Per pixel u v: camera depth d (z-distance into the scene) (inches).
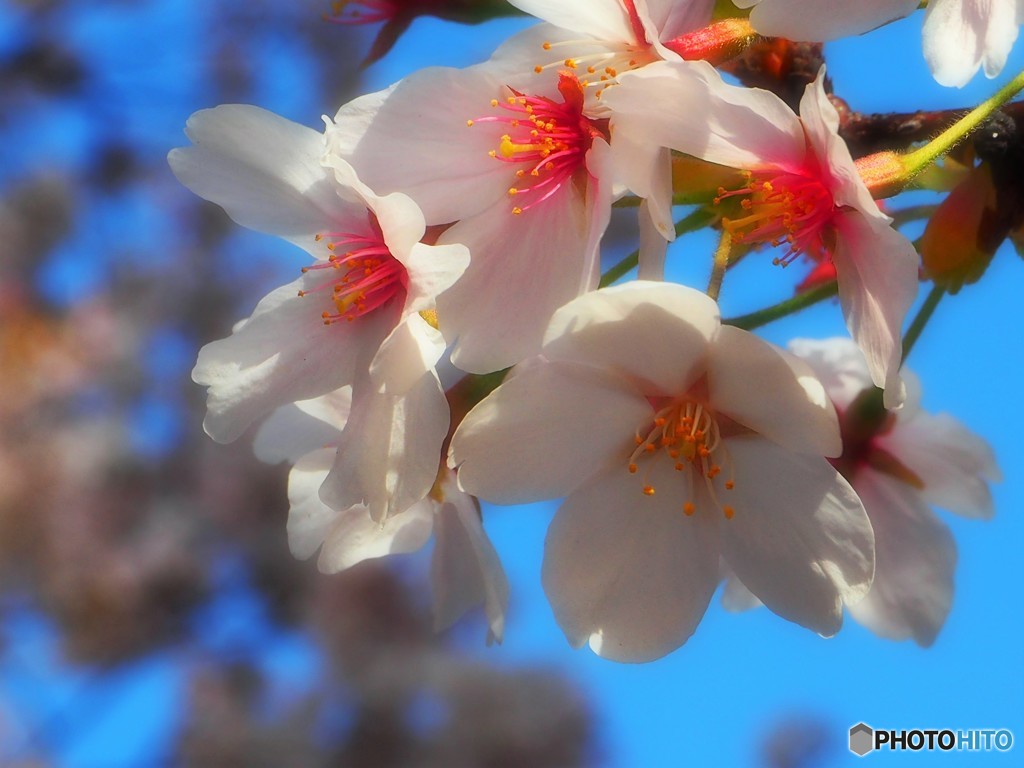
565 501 8.5
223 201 8.7
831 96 8.9
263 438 9.5
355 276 8.8
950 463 9.6
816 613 8.4
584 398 8.4
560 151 8.6
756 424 8.4
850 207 8.2
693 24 8.5
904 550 9.6
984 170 8.6
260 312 8.8
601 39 8.6
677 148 8.2
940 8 8.2
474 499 9.2
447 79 8.6
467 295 8.6
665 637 8.5
